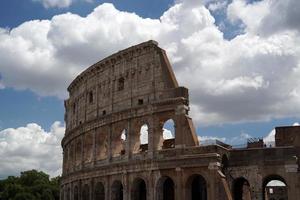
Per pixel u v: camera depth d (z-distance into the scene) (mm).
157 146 84000
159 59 88062
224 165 81438
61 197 119812
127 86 92312
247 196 95125
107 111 96000
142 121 87562
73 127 112875
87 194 100688
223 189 74875
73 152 110438
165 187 89188
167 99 83875
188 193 79125
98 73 101250
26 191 187875
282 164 79125
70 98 118562
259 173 80125
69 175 108625
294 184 77250
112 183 90062
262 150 81188
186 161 79312
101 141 97562
